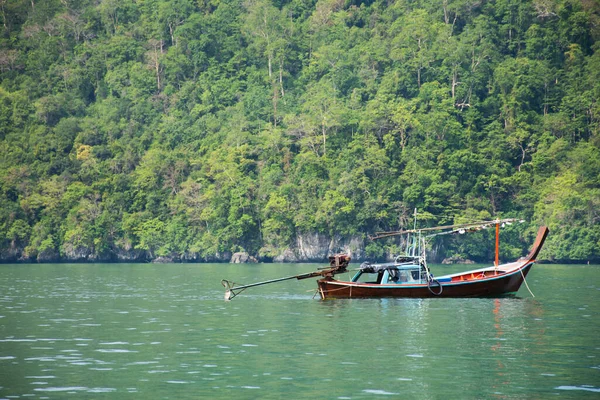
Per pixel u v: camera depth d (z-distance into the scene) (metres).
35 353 57.66
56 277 169.25
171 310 88.56
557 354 57.06
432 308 87.94
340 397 44.25
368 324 73.75
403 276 99.50
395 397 44.28
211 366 52.72
